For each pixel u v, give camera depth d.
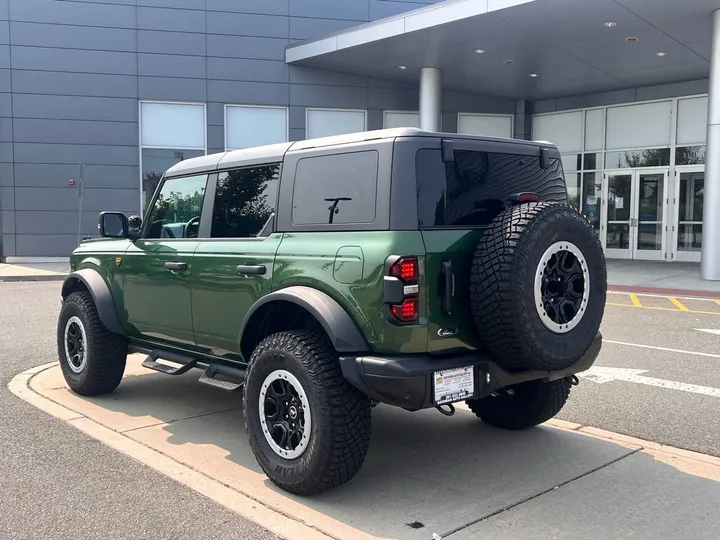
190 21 21.41
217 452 4.73
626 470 4.35
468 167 4.10
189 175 5.29
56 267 19.75
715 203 15.27
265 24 21.70
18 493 4.02
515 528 3.54
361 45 18.23
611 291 14.06
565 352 3.84
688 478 4.21
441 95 21.36
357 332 3.77
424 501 3.89
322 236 4.06
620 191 21.88
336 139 4.17
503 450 4.74
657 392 6.30
